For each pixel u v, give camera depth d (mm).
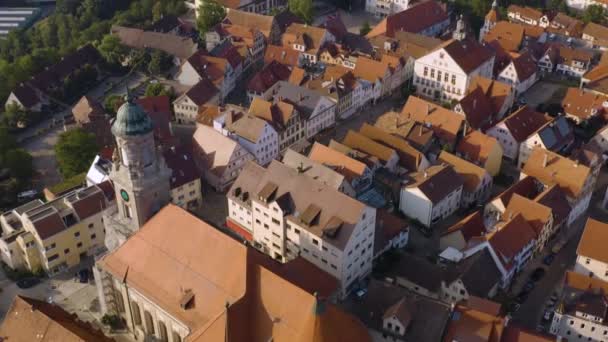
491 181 148875
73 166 153500
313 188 119500
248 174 131750
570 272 110375
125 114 91438
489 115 174125
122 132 91375
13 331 91375
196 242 95500
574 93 181875
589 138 172375
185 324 93188
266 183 124938
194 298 93688
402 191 138750
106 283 105375
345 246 111750
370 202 137875
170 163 140250
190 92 180500
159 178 98250
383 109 190625
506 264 117375
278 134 160250
